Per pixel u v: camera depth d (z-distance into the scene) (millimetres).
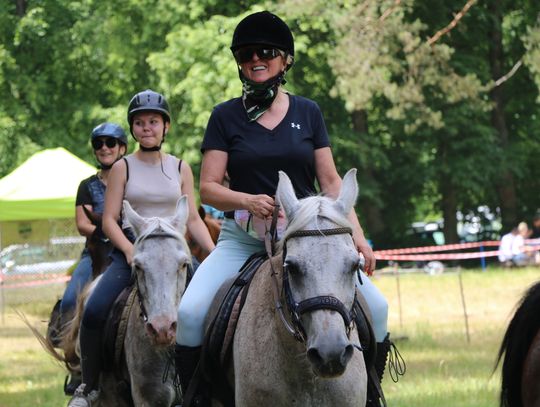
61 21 35969
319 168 5203
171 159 6762
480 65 34375
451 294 22844
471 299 21625
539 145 37531
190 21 32000
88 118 34406
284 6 26531
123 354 6414
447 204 35906
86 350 6527
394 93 26406
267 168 5090
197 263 6879
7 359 15445
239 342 4754
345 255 4234
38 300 23531
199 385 5180
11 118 35125
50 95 35875
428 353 13453
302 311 4156
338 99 34031
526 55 26406
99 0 34594
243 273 5070
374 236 35344
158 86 32688
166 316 5750
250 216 5188
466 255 28812
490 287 24062
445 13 33594
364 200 35031
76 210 8164
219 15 30969
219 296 5109
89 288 7008
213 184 5059
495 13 34656
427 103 32875
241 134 5125
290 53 5199
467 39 34781
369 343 4918
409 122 33062
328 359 4020
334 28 26484
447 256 28500
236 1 32281
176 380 5852
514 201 35656
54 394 11406
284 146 5090
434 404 9570
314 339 4082
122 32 33438
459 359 12844
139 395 6160
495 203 37250
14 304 23172
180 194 6676
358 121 34625
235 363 4781
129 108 6664
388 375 11500
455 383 10797
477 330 16172
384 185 36188
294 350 4445
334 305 4117
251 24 5082
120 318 6434
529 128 37812
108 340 6465
